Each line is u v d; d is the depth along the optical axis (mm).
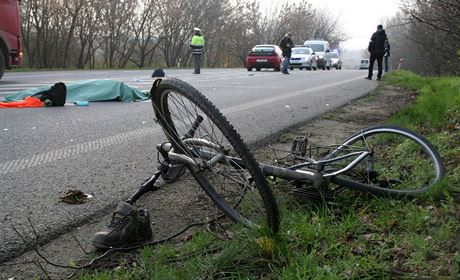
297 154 3477
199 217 3289
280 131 6332
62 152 5109
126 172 4355
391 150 4012
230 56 57281
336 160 3291
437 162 3469
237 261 2475
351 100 10180
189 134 3029
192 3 45594
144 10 40094
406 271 2262
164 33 42594
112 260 2688
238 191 3027
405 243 2514
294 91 12477
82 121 7145
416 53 24250
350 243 2596
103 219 3332
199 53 23188
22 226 3148
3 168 4461
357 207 3146
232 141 2559
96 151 5160
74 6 33938
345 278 2221
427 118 6352
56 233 3076
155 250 2701
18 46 14305
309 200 3137
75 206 3508
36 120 7164
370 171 3369
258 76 20797
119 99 9758
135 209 2865
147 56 45531
